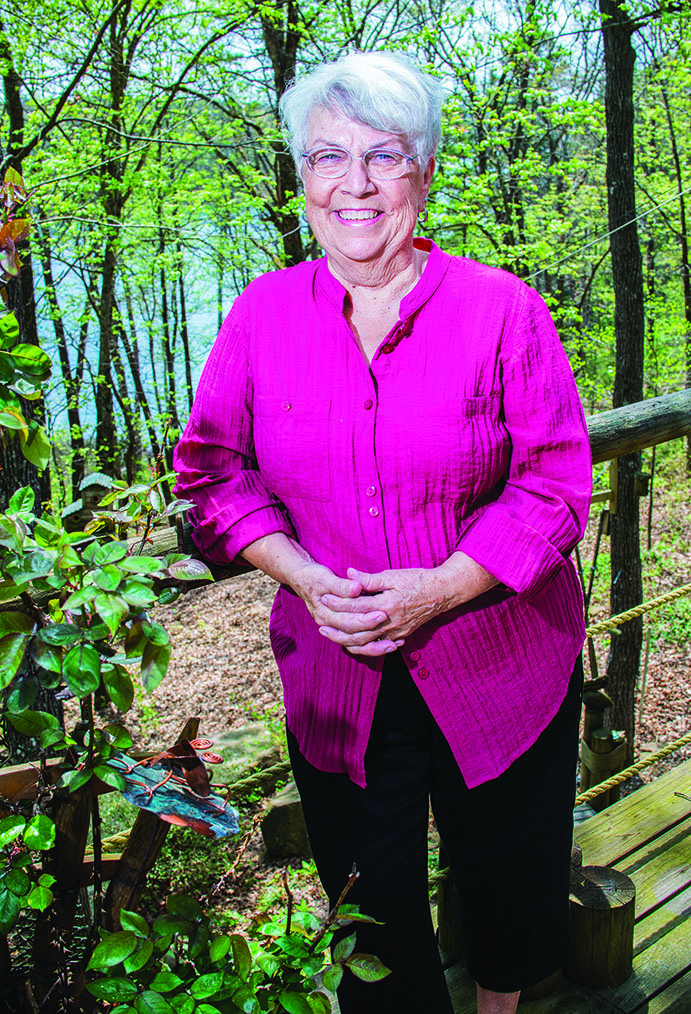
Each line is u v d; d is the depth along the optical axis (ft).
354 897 4.26
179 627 45.27
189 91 32.60
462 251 32.89
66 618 3.05
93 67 29.45
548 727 4.35
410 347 3.92
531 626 4.22
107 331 38.96
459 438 3.89
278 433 4.03
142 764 3.41
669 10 23.03
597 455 6.88
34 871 3.50
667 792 7.70
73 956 3.67
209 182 36.40
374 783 4.26
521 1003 5.67
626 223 25.59
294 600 4.38
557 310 35.37
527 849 4.38
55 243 33.91
